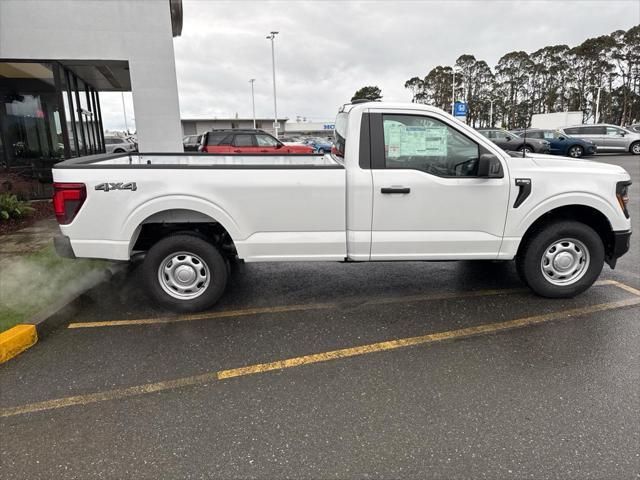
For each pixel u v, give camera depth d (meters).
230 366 3.40
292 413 2.83
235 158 5.79
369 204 4.13
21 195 9.19
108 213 4.03
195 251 4.20
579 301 4.56
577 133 23.83
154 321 4.19
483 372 3.28
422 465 2.38
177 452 2.49
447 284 5.12
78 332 3.97
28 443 2.57
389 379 3.21
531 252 4.46
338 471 2.35
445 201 4.18
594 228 4.68
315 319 4.22
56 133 11.84
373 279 5.32
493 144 4.21
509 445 2.52
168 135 9.99
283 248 4.20
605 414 2.78
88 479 2.30
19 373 3.31
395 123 4.12
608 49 60.88
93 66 9.81
